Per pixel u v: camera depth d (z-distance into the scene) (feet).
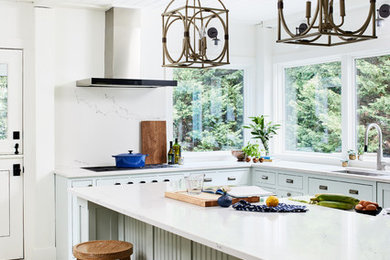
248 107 21.48
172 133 19.53
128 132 18.47
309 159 19.20
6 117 16.58
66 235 15.78
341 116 18.21
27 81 16.79
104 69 17.94
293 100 20.58
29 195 16.84
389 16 16.16
